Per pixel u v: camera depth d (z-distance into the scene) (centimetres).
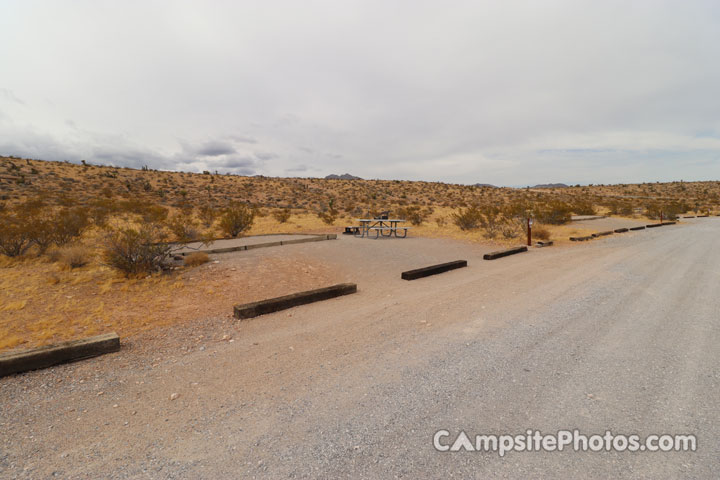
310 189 5750
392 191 6025
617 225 1991
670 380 298
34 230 965
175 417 261
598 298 555
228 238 1341
